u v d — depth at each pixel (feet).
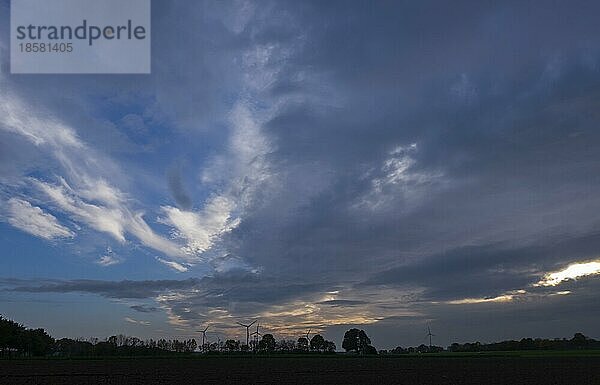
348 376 187.21
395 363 318.04
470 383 152.15
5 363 313.32
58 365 281.95
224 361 361.51
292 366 272.72
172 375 192.03
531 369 230.89
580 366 256.93
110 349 563.89
